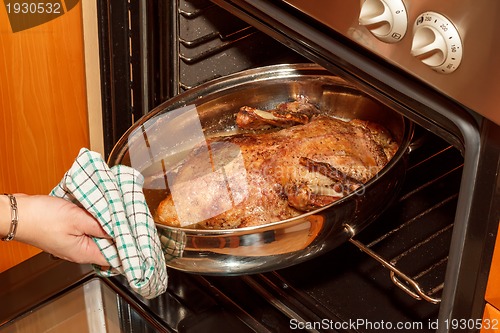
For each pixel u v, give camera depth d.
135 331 1.22
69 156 1.30
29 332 1.26
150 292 0.89
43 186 1.32
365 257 1.19
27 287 1.32
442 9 0.63
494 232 0.70
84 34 1.17
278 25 0.87
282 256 0.95
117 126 1.28
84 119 1.27
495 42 0.61
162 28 1.15
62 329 1.26
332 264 1.20
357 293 1.15
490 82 0.63
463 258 0.74
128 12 1.17
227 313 1.18
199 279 1.24
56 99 1.23
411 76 0.74
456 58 0.64
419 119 0.76
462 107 0.70
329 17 0.75
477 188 0.70
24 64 1.18
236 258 0.94
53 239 0.90
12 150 1.27
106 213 0.86
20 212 0.88
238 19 1.20
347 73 0.82
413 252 1.16
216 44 1.21
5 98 1.21
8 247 1.36
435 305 1.10
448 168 1.25
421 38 0.65
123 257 0.85
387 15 0.67
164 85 1.22
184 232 0.91
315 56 0.85
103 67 1.21
